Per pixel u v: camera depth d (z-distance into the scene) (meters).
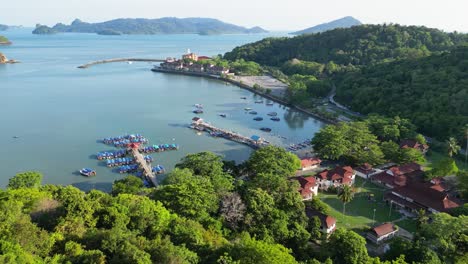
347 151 169.12
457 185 139.38
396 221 120.44
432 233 96.88
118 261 62.50
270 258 65.38
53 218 78.81
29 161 169.38
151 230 81.62
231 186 118.50
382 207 129.88
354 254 88.38
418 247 91.38
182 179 119.00
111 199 89.94
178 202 98.25
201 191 102.69
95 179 154.75
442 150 184.62
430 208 122.81
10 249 58.28
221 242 82.88
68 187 101.69
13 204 77.94
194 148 193.88
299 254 95.44
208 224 93.69
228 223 98.38
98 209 83.25
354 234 92.88
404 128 196.38
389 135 191.62
